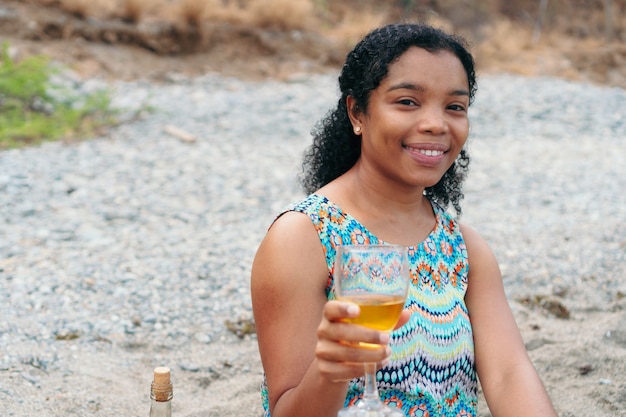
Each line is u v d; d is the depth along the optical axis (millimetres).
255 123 11281
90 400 4012
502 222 7762
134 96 11891
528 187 9234
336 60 15344
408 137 2582
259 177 8883
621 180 9625
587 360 4480
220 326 5020
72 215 7113
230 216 7527
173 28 14203
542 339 4762
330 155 2955
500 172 9922
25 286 5309
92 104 10977
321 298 2566
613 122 13148
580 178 9703
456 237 2852
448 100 2607
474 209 8250
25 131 9781
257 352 4715
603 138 12133
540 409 2674
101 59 13039
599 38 20500
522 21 20438
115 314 5020
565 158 10797
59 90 11266
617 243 7043
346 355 2006
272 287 2523
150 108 11344
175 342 4773
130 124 10727
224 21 15375
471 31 19281
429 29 2660
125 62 13328
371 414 2018
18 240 6352
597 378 4328
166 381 2475
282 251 2537
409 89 2574
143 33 13938
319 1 17656
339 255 2100
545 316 5410
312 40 15664
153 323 4969
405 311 2191
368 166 2717
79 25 13398
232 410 3971
